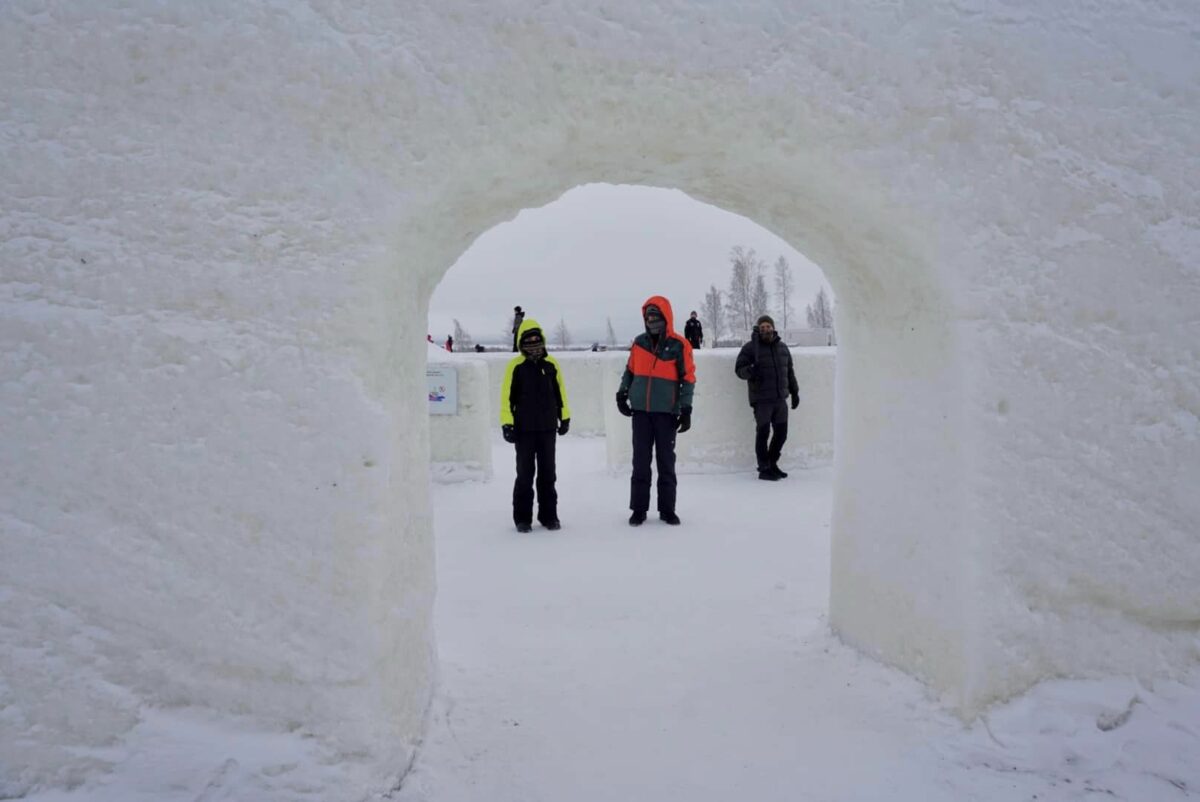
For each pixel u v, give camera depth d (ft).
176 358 6.22
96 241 6.17
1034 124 7.50
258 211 6.22
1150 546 7.87
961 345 7.48
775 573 14.19
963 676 7.64
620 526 18.67
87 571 6.19
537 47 6.42
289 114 6.19
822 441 27.09
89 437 6.17
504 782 7.11
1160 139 7.82
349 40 6.21
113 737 6.24
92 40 6.11
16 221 6.13
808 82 6.93
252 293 6.24
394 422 6.86
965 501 7.55
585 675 9.51
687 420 18.65
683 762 7.43
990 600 7.55
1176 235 7.84
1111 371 7.73
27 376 6.12
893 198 7.22
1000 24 7.41
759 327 24.07
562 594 13.08
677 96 6.70
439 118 6.31
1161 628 8.09
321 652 6.39
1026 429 7.57
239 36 6.14
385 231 6.30
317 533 6.34
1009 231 7.48
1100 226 7.67
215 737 6.32
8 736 6.14
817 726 8.01
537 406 17.98
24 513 6.14
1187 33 7.92
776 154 7.15
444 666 9.66
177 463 6.24
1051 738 7.36
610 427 26.25
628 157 7.64
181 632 6.30
